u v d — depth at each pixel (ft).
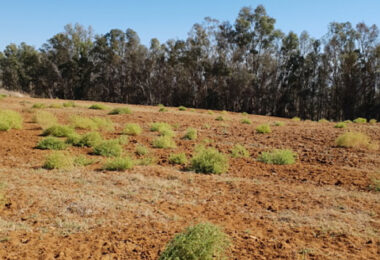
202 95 160.86
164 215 13.66
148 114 55.57
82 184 17.42
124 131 34.55
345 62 127.03
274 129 42.78
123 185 17.56
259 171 21.72
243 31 147.43
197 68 155.63
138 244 10.94
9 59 197.67
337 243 11.42
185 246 9.58
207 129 41.27
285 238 11.77
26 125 36.91
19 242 10.98
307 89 139.03
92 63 175.52
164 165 22.72
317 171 21.74
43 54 180.86
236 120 56.24
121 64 170.81
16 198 14.83
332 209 14.73
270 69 143.54
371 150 28.07
